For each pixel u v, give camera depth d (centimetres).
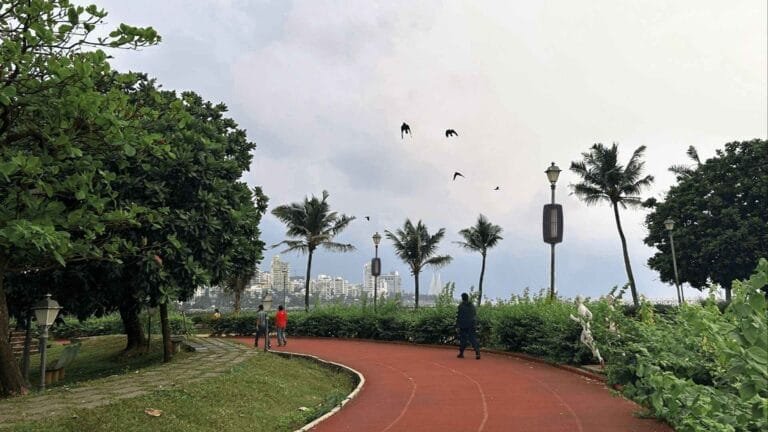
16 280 1619
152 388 1052
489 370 1502
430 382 1331
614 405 933
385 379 1427
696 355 784
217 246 1677
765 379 435
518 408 954
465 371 1505
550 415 882
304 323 3362
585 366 1377
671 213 5059
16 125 1166
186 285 1567
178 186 1562
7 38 1032
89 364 2083
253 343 2833
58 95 1077
